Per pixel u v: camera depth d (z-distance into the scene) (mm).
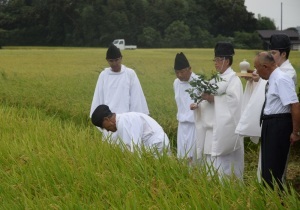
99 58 41250
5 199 6316
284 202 5207
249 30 60906
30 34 77125
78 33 73250
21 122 10719
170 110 13930
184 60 9031
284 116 6594
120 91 10320
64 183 6484
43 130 9445
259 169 7238
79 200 5816
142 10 69125
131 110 10430
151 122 7930
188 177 6129
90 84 22391
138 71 28844
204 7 64000
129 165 6602
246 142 10750
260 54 6676
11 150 8109
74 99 17500
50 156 7410
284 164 6660
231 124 7797
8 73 28078
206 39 62938
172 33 64875
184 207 5223
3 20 78250
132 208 5387
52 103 16781
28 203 5961
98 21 70938
